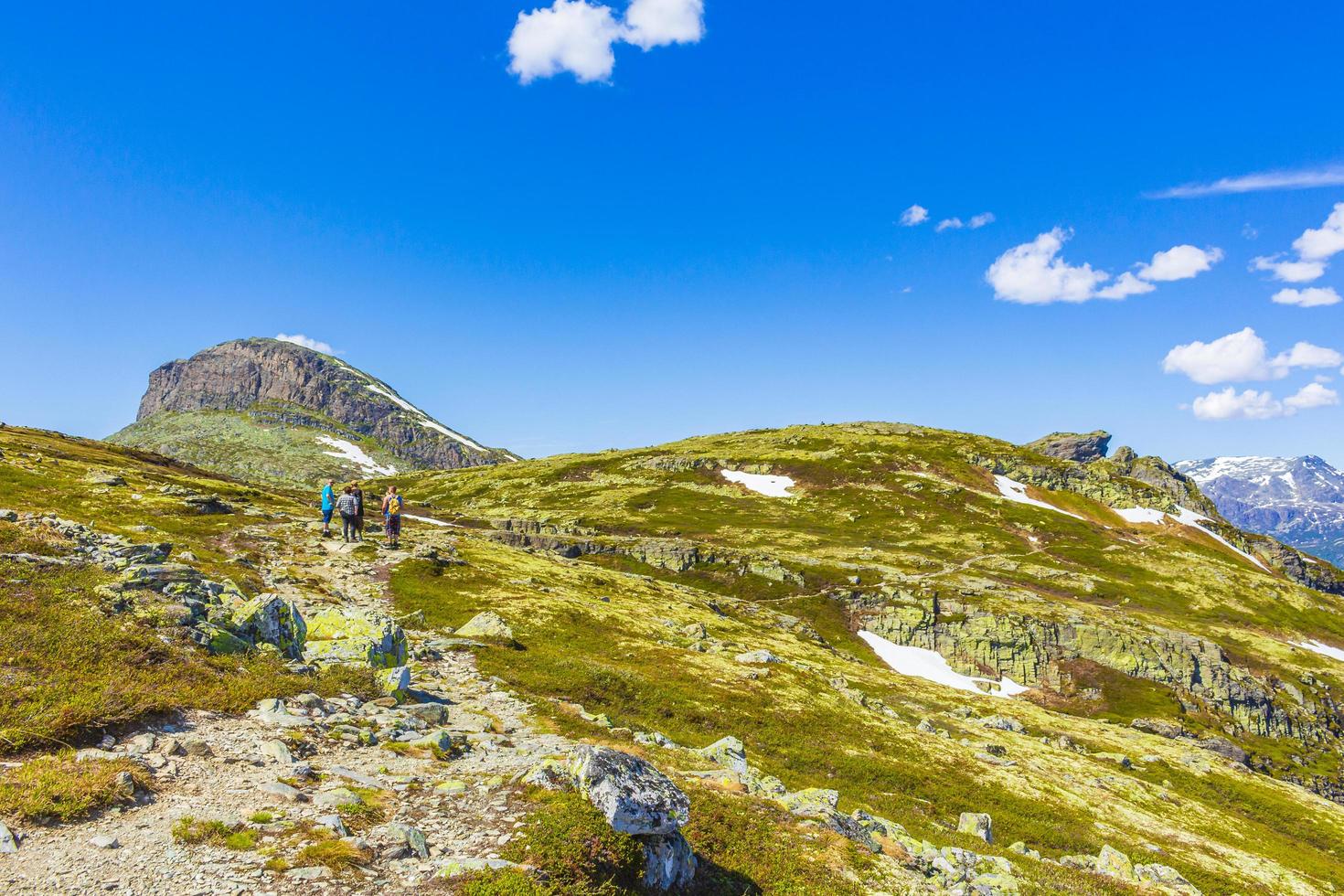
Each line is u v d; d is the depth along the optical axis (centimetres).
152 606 2292
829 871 1805
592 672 4325
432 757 1902
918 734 5394
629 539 16262
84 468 8338
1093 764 6281
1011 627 12925
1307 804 6994
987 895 2064
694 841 1762
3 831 1113
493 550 9662
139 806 1302
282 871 1173
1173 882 3073
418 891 1191
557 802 1497
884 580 14788
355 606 4650
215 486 10631
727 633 8294
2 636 1762
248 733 1755
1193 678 12250
